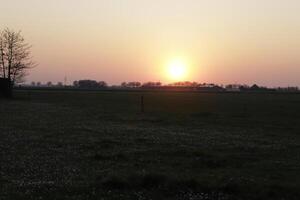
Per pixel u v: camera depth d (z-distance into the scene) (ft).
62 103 291.99
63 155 83.15
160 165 74.74
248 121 174.81
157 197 51.39
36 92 516.73
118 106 268.82
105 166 72.64
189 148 96.43
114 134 121.60
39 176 63.16
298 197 53.11
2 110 205.67
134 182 56.18
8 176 62.69
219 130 139.95
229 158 83.25
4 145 94.07
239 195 53.01
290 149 97.96
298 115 209.26
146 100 362.12
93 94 497.46
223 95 549.95
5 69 377.50
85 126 142.61
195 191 53.88
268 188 55.21
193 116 196.44
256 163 78.07
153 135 121.19
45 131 124.67
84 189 54.44
